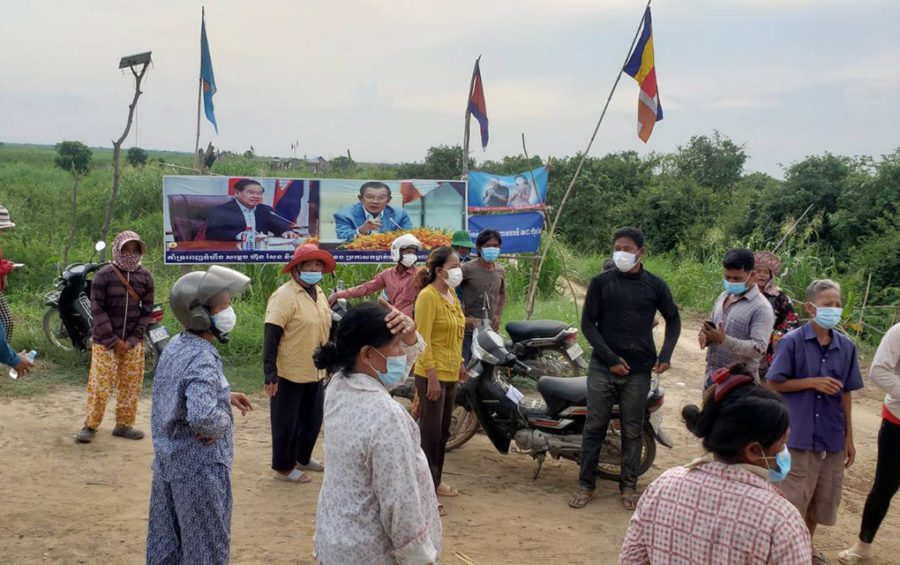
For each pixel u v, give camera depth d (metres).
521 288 12.41
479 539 4.88
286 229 9.52
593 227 20.70
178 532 3.46
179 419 3.34
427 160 23.50
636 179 23.06
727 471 2.18
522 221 10.30
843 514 5.60
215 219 9.27
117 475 5.68
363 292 7.19
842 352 4.35
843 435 4.39
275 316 5.45
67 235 15.06
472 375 6.16
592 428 5.51
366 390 2.65
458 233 7.68
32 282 11.64
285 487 5.59
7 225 6.78
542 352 8.10
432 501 2.72
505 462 6.48
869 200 15.21
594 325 5.45
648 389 5.47
